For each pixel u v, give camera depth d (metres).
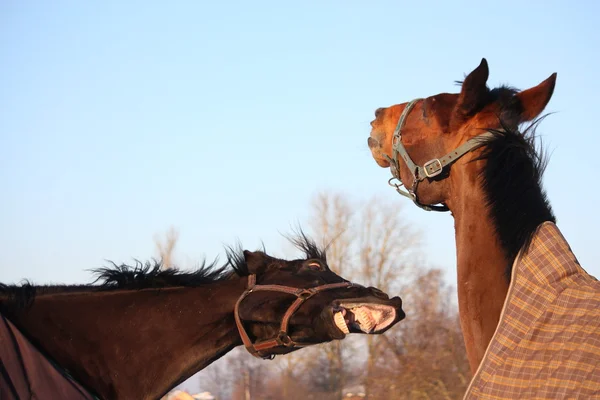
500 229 4.21
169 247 29.19
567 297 3.92
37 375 4.44
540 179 4.32
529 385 3.81
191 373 5.39
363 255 36.38
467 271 4.36
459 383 23.69
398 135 4.74
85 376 4.99
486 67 4.29
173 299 5.35
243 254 5.69
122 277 5.32
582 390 3.61
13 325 4.55
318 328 5.22
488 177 4.29
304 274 5.47
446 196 4.68
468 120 4.52
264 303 5.33
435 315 26.95
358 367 36.16
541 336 3.90
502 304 4.19
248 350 5.40
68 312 5.10
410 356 24.88
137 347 5.19
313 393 37.09
